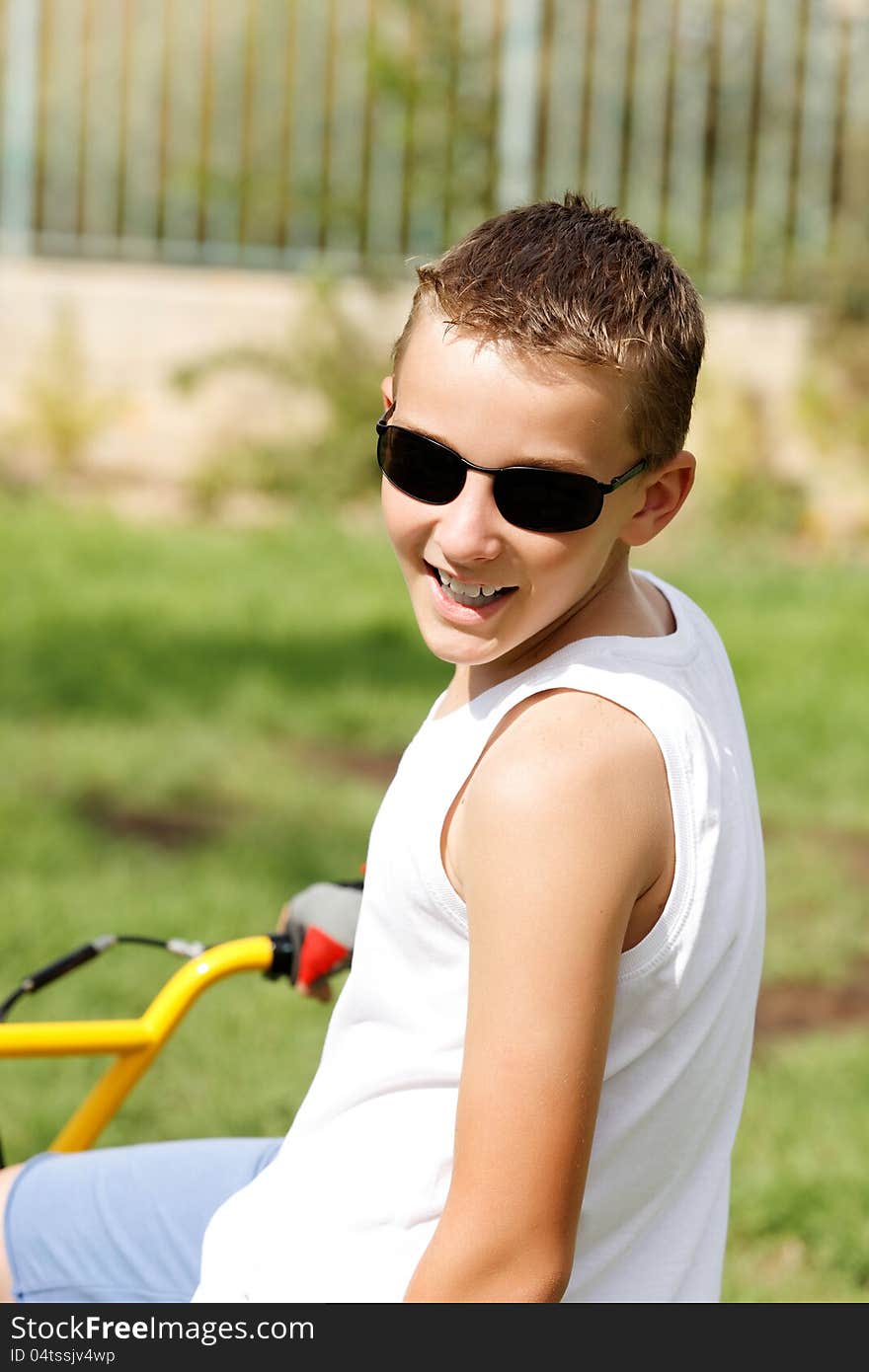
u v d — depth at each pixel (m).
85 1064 3.67
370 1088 1.48
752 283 10.69
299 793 5.59
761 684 7.07
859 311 10.38
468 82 10.89
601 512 1.40
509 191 10.93
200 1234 1.76
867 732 6.51
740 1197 3.23
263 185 10.96
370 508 10.48
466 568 1.40
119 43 10.90
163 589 8.33
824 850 5.31
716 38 10.71
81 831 5.08
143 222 10.99
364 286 10.63
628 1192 1.47
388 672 7.12
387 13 10.88
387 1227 1.45
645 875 1.33
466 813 1.35
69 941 4.28
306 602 8.27
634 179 10.85
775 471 10.47
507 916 1.29
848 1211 3.18
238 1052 3.73
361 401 10.51
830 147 10.77
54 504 9.96
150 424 10.55
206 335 10.54
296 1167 1.54
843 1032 4.05
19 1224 1.83
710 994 1.45
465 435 1.37
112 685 6.69
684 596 1.71
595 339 1.35
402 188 10.99
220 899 4.57
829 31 10.69
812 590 8.92
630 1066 1.42
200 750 5.98
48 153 10.88
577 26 10.77
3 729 6.11
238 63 10.93
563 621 1.50
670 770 1.37
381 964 1.47
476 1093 1.29
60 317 10.52
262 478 10.42
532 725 1.36
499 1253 1.28
